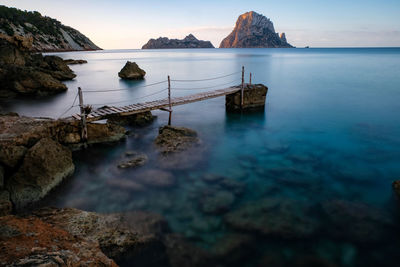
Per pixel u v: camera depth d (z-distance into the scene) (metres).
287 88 33.91
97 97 29.25
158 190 9.73
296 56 121.56
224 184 10.34
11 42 43.81
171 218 8.13
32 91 28.06
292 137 16.27
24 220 6.07
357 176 11.24
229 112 22.30
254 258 6.64
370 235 7.52
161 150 12.93
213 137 16.05
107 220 7.23
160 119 19.81
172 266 6.26
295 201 9.21
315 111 22.50
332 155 13.51
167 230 7.51
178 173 11.07
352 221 8.09
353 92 30.62
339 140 15.70
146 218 7.77
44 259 4.45
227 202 9.01
